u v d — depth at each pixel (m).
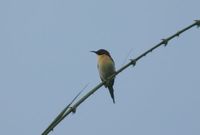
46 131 5.09
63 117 5.20
